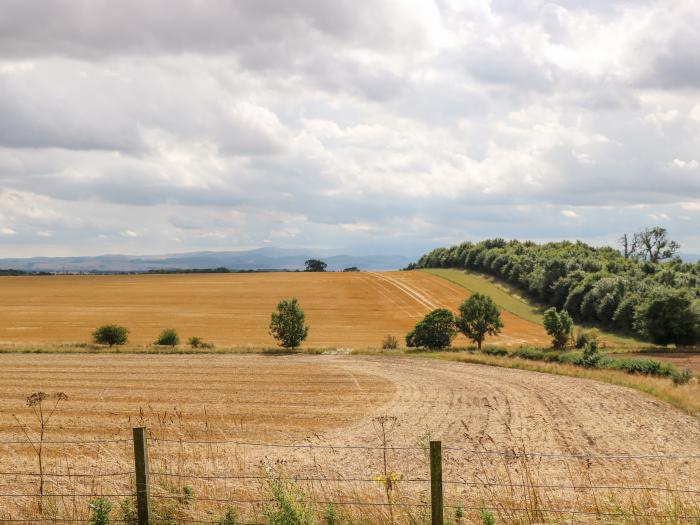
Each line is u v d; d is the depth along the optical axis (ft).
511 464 65.26
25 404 109.29
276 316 207.41
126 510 32.40
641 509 36.63
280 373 154.71
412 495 45.32
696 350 216.33
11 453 67.10
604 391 128.26
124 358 181.88
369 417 101.35
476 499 43.37
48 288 404.36
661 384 132.36
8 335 253.24
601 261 420.77
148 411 104.12
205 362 174.70
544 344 246.27
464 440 83.51
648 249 468.75
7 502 38.75
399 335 263.49
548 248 520.42
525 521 35.37
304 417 100.83
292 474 58.65
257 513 34.32
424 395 123.85
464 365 171.73
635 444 80.94
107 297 365.40
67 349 195.11
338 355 194.39
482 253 461.78
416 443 81.10
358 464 65.10
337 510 33.76
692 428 91.40
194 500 34.81
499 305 344.69
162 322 289.53
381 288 388.78
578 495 46.85
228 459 63.52
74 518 34.55
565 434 87.71
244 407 109.70
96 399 116.78
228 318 301.22
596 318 306.76
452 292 375.25
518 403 114.52
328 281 421.59
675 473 60.75
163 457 62.28
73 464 59.93
